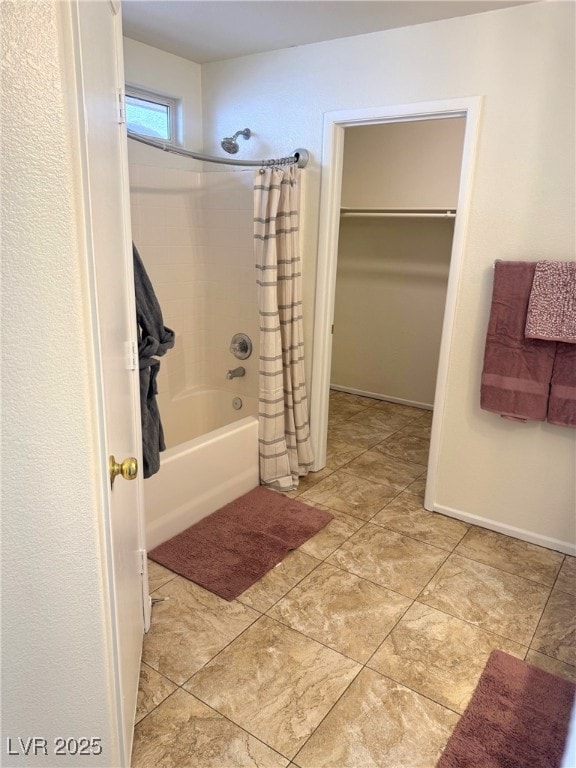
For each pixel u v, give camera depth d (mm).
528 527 2594
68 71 789
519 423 2510
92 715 1107
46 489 914
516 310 2354
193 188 3363
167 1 2244
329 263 2965
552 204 2258
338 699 1669
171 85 3051
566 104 2143
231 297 3434
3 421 846
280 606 2078
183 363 3555
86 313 893
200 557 2359
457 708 1650
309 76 2770
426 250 4238
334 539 2555
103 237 1069
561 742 1544
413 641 1921
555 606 2133
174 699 1651
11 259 786
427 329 4391
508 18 2184
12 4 702
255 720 1589
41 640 1004
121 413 1310
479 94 2314
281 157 2986
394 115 2545
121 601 1239
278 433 2977
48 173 786
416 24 2395
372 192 4352
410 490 3084
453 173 3951
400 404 4668
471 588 2229
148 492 2326
